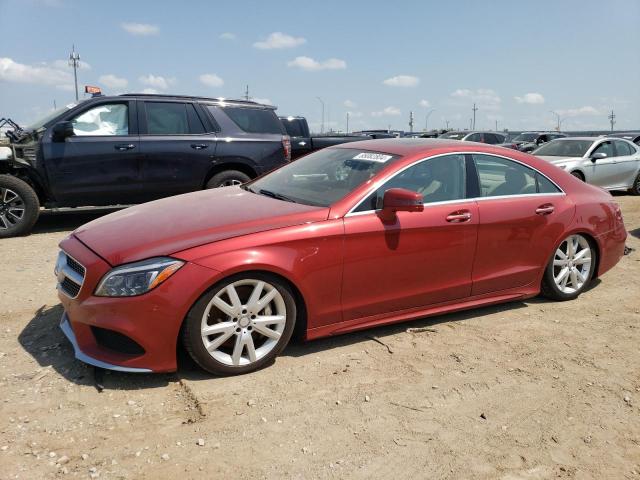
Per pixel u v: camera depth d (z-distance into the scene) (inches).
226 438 112.9
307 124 545.0
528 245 183.5
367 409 125.8
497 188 179.5
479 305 178.2
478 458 110.3
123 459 105.2
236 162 333.7
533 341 166.1
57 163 292.2
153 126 314.3
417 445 113.6
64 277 138.6
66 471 101.1
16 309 177.9
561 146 538.0
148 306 125.3
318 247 142.8
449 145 175.0
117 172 305.6
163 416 119.8
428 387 136.6
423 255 160.7
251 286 136.8
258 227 139.3
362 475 103.7
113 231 143.3
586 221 196.7
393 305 160.1
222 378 136.9
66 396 126.0
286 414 122.4
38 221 349.7
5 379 132.6
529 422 123.7
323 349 155.7
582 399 134.2
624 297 208.8
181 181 321.4
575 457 112.3
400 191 147.6
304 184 172.1
